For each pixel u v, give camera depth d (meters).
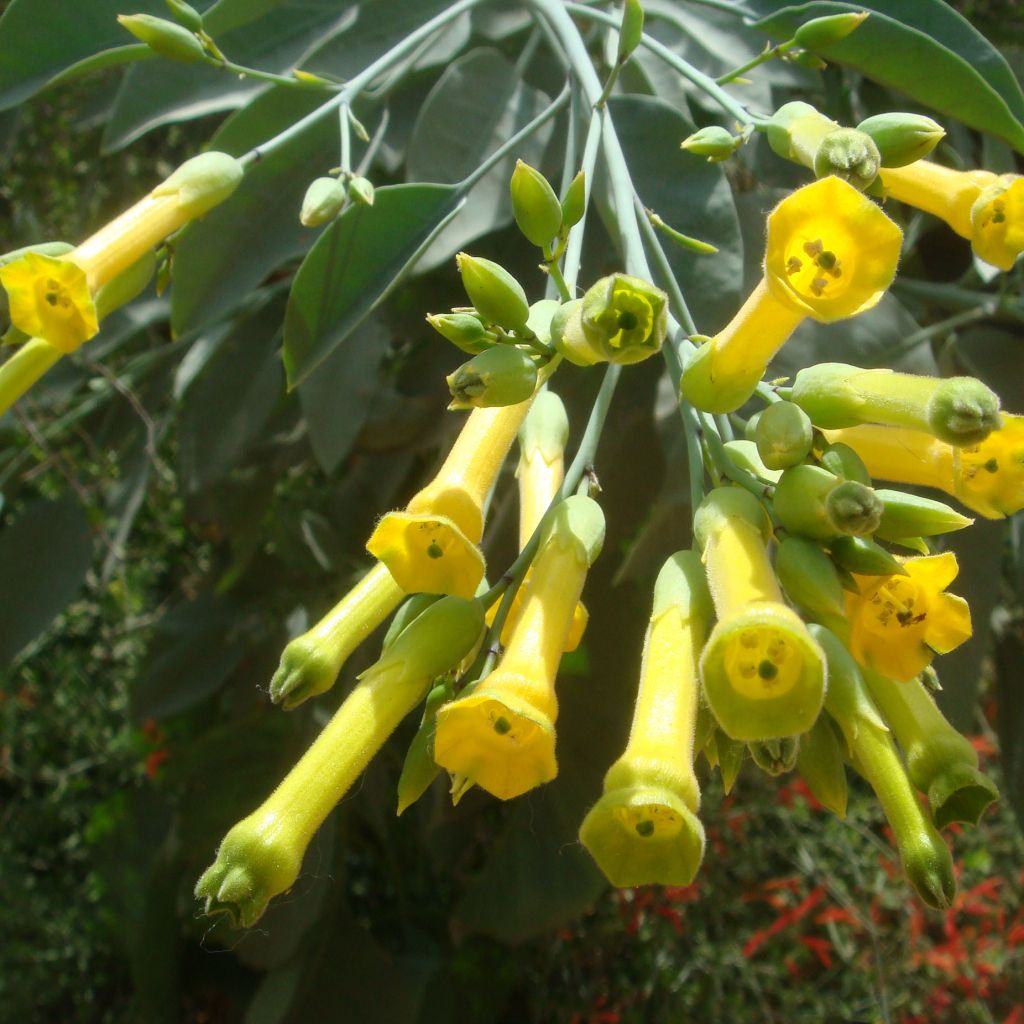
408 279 0.27
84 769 0.49
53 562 0.31
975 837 0.48
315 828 0.15
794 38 0.20
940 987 0.46
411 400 0.30
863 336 0.25
